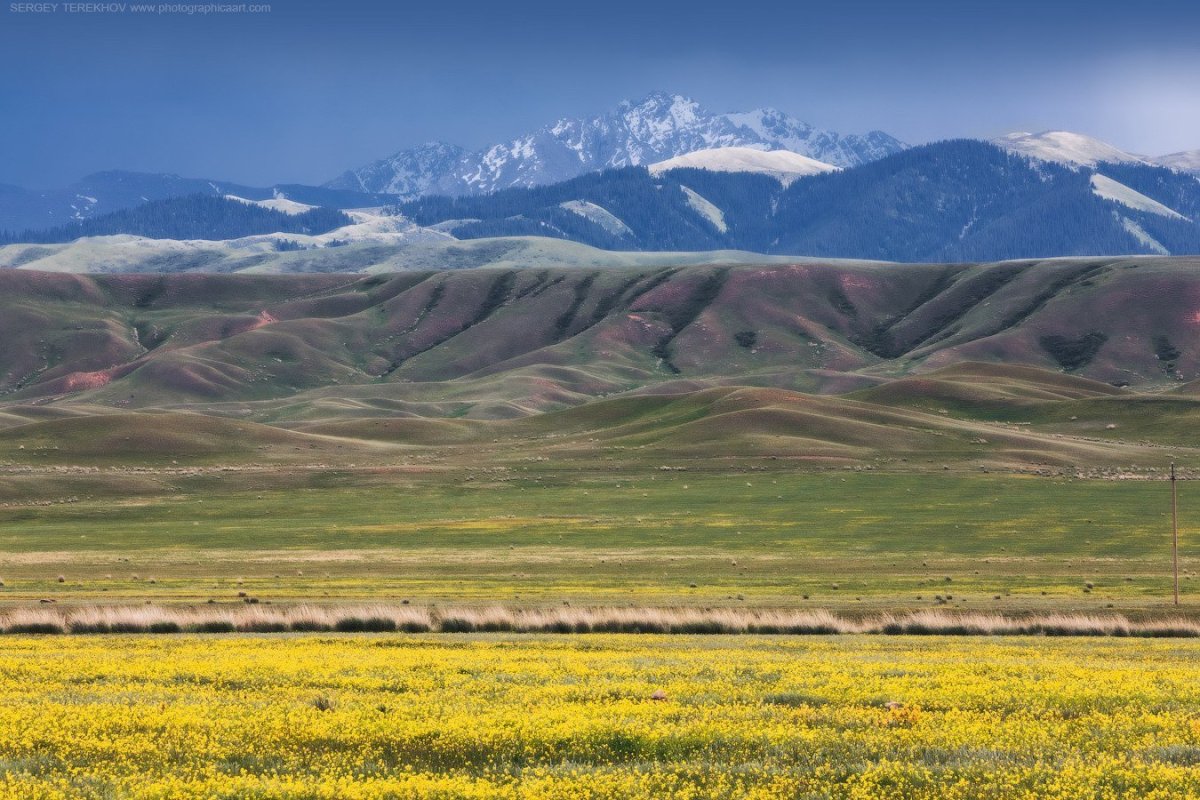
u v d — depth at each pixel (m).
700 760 60.91
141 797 53.31
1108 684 88.06
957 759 61.47
